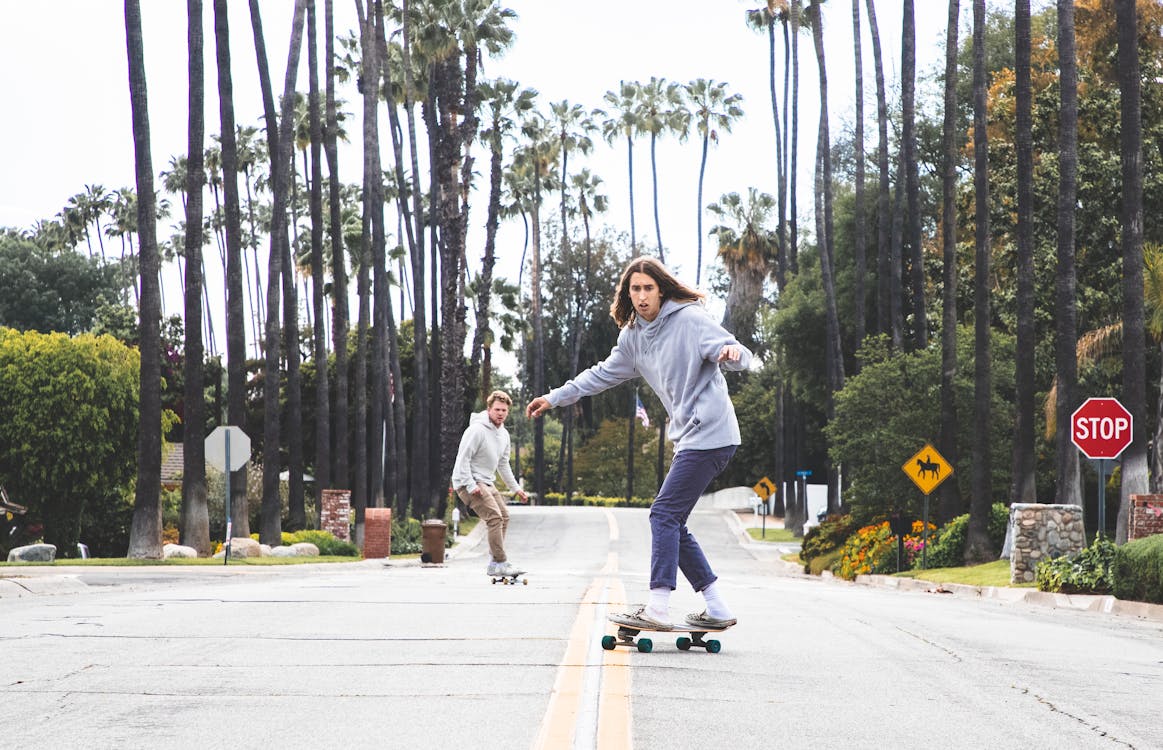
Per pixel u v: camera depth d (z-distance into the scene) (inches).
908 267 2037.4
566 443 4281.5
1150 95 1322.6
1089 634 398.9
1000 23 2078.0
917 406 1409.9
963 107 2073.1
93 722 185.5
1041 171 1321.4
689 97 3481.8
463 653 263.3
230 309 1256.8
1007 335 1505.9
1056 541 846.5
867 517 1428.4
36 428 1519.4
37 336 1577.3
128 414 1581.0
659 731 177.8
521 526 2448.3
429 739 171.5
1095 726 199.9
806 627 349.4
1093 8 1360.7
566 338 4109.3
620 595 466.9
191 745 168.6
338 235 1705.2
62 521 1578.5
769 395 3334.2
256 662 250.7
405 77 2094.0
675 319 265.7
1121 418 773.3
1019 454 1075.9
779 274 2476.6
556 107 3587.6
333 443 2586.1
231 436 1010.1
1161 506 820.6
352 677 229.0
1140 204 876.0
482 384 3216.0
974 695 227.5
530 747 165.9
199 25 1084.5
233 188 1254.9
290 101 1423.5
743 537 2317.9
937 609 518.3
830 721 192.2
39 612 386.6
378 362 1781.5
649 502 3447.3
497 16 2108.8
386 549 1370.6
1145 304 967.6
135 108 1024.2
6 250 3088.1
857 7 1843.0
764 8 2551.7
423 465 2111.2
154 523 1005.8
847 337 2178.9
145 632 311.3
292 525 1616.6
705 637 301.6
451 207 2127.2
